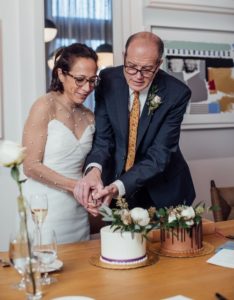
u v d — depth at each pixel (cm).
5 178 329
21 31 326
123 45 359
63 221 224
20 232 136
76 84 213
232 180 384
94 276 156
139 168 227
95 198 209
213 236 207
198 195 367
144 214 167
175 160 254
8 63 326
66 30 348
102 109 244
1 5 322
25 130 220
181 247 180
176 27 371
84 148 232
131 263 166
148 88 234
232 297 137
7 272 160
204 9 375
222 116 391
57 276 157
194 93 379
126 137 238
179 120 241
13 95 329
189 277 154
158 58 218
